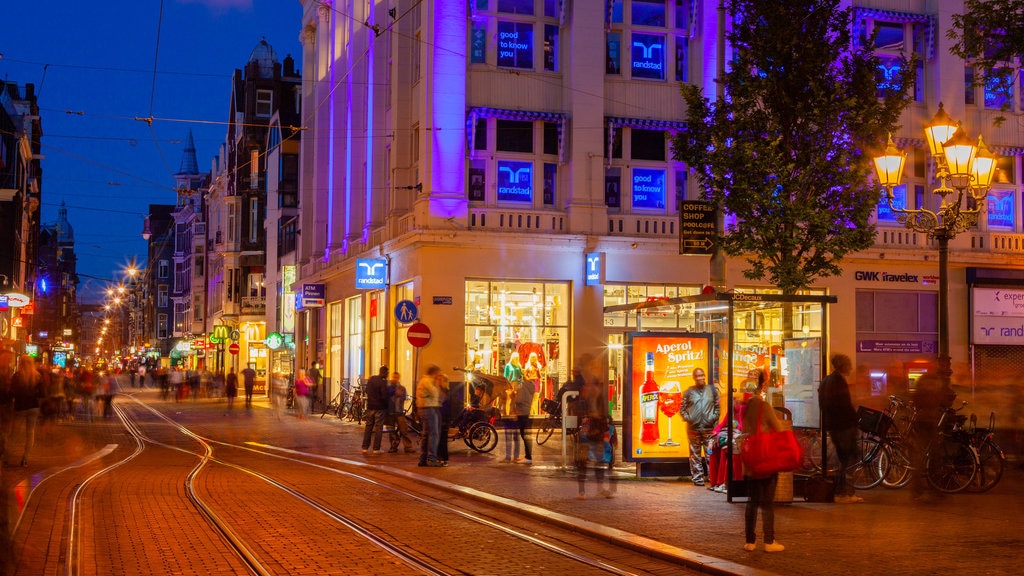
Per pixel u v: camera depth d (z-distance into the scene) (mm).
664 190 30234
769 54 18500
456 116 28641
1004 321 31328
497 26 29453
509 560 9492
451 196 28391
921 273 30922
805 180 18297
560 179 29594
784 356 14742
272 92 69500
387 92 34844
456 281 28297
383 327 32625
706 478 14992
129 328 168625
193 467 18000
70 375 39469
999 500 13625
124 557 9320
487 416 22234
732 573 8617
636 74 30250
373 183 34844
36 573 8477
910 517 12047
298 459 20359
